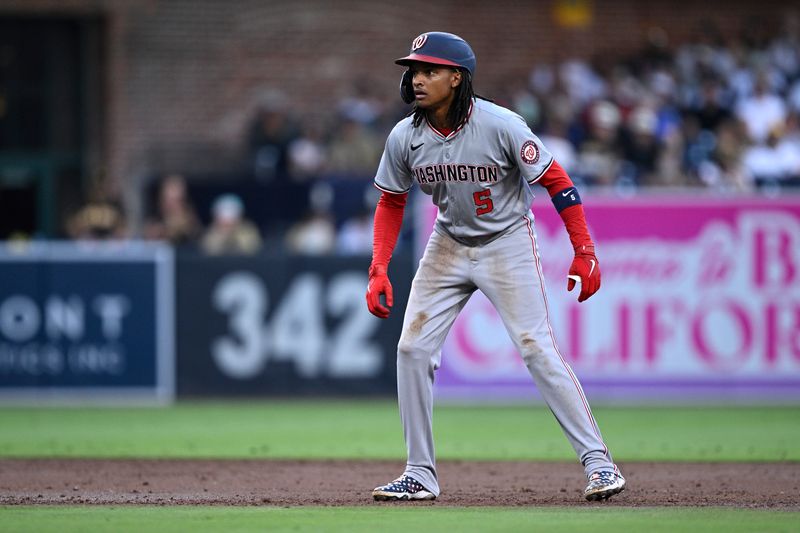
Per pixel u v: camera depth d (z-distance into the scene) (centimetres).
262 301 4578
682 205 4488
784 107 5950
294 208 5362
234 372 4588
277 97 6294
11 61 6131
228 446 3272
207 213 5403
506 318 2055
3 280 4522
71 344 4544
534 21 6500
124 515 1941
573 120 5744
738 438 3456
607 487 2023
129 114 6175
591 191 5047
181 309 4581
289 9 6294
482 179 2011
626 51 6531
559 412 2048
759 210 4481
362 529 1761
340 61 6350
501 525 1795
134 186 5794
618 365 4497
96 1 6062
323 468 2767
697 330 4506
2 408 4353
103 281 4550
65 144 6191
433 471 2145
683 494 2245
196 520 1872
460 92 1991
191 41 6222
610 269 4488
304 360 4584
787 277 4491
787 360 4506
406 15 6397
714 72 6025
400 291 4566
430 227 4525
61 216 6200
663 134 5688
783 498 2183
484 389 4506
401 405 2117
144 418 4022
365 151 5653
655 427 3741
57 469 2734
